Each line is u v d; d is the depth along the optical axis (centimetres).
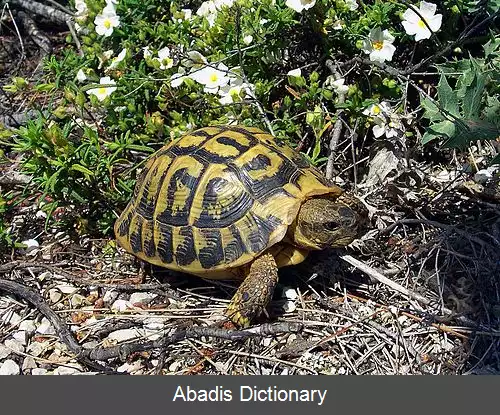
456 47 79
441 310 66
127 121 78
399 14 76
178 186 66
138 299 69
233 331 64
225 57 76
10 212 79
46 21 112
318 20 77
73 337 66
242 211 64
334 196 67
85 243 76
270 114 80
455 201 75
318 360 64
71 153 72
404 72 77
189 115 77
